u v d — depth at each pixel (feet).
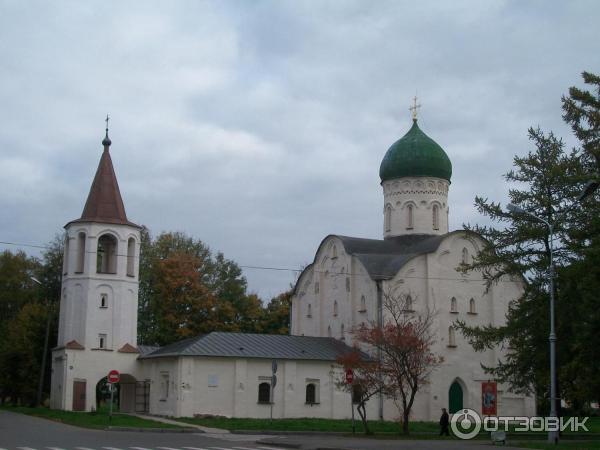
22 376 211.82
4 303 277.85
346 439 122.52
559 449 96.94
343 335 194.39
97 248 191.21
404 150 206.90
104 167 198.90
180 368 164.45
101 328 188.24
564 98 115.55
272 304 276.41
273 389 160.56
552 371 108.27
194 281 243.81
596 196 119.44
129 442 103.65
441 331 187.52
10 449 88.28
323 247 208.95
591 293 106.42
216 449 93.61
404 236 204.33
